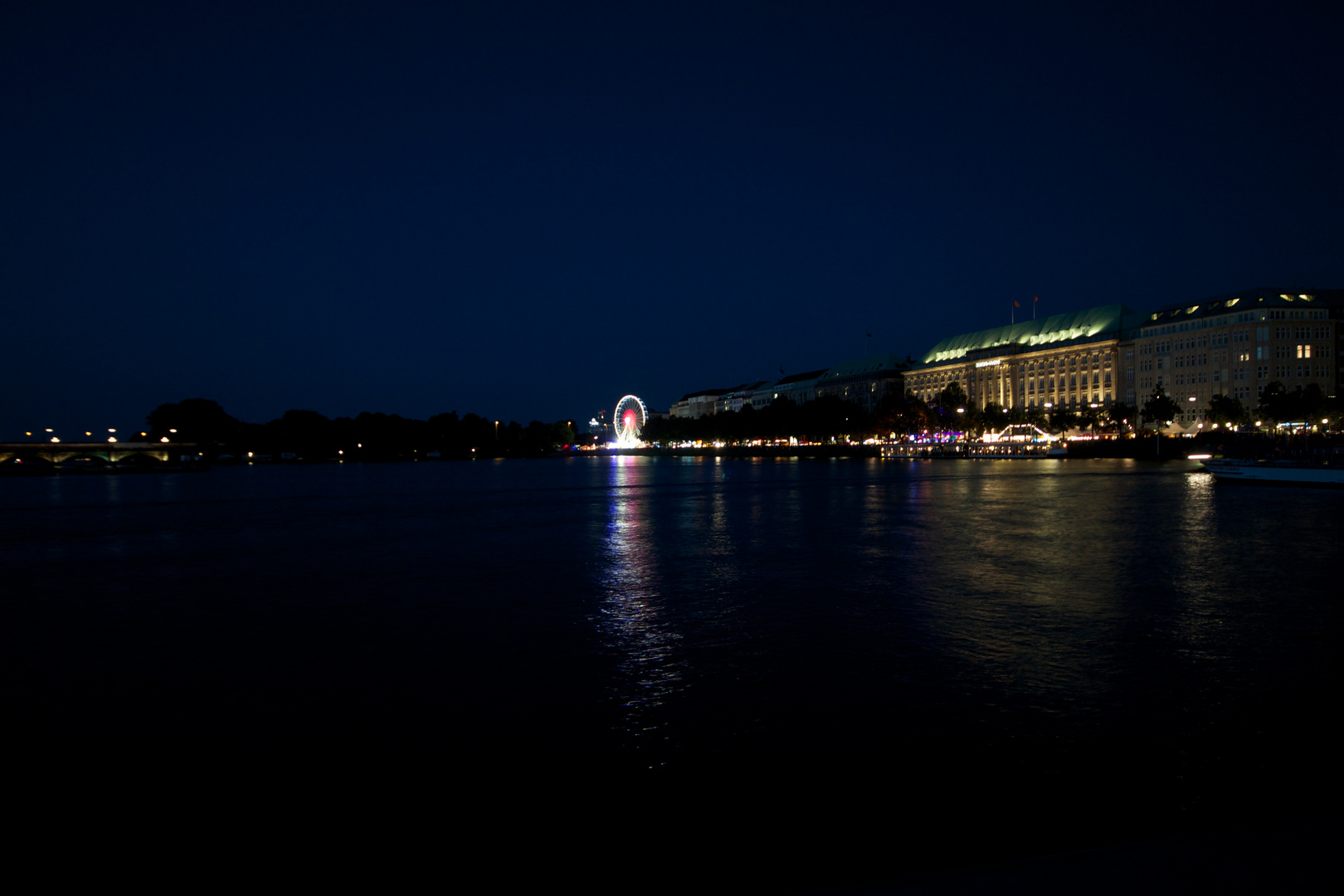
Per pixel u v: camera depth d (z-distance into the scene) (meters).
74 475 188.75
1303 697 15.69
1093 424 183.50
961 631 21.47
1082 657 18.77
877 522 52.50
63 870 9.52
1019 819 10.55
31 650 20.67
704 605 25.53
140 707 15.92
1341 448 125.75
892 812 10.80
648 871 9.33
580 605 25.73
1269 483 86.69
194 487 121.31
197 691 16.92
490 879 9.22
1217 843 7.22
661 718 14.80
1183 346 176.12
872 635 21.08
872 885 6.52
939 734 13.80
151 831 10.55
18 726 14.86
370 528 53.44
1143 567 32.66
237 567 35.59
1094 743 13.32
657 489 97.44
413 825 10.66
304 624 23.34
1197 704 15.32
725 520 55.09
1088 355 198.75
